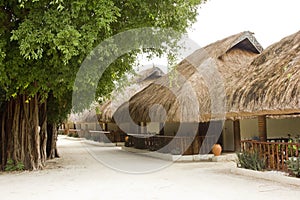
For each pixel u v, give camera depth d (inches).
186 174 372.5
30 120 439.8
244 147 389.7
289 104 293.6
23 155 432.8
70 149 792.3
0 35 301.0
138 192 280.7
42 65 329.4
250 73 398.0
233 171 374.6
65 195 273.0
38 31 272.4
